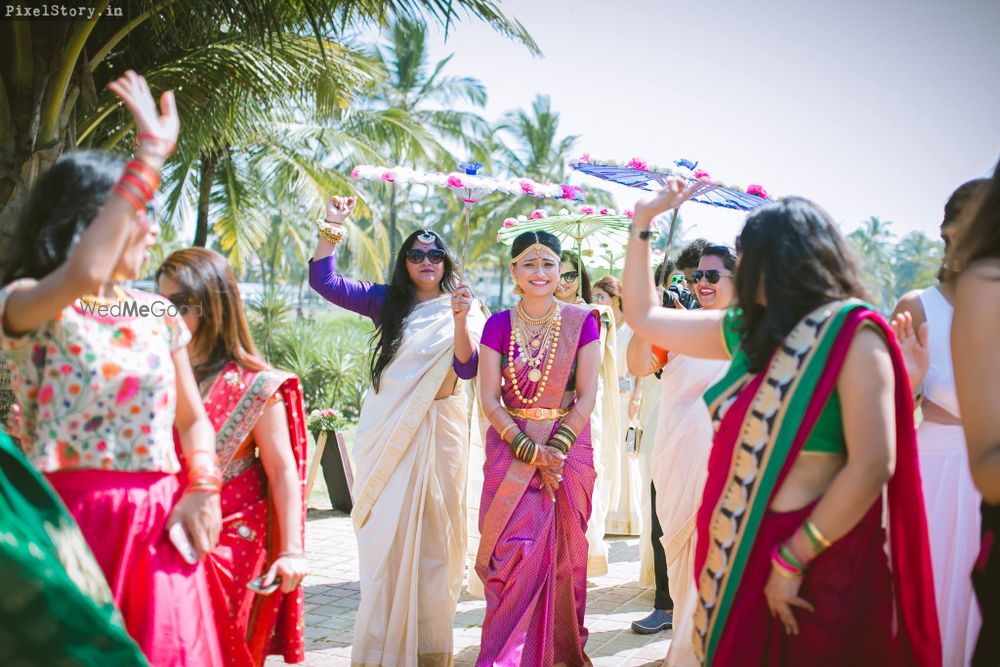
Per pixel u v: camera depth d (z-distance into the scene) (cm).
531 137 4016
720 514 241
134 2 755
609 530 750
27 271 229
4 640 200
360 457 440
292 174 1764
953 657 289
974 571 231
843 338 226
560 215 554
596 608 538
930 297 312
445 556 432
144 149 220
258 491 295
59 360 225
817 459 232
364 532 432
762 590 232
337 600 540
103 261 211
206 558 270
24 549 199
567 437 412
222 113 960
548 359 418
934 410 309
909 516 234
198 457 252
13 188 641
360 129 1958
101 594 212
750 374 244
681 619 376
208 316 290
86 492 229
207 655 238
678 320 274
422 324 445
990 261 225
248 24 757
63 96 667
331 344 1736
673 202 275
